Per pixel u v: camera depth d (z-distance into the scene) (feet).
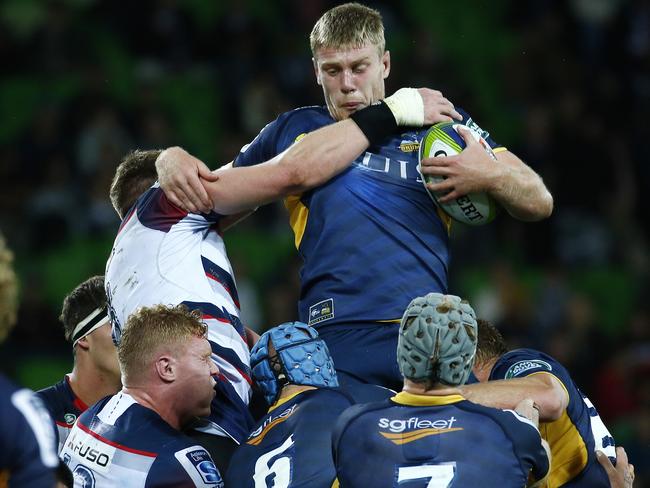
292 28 180.65
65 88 168.35
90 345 60.39
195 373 50.39
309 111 56.80
